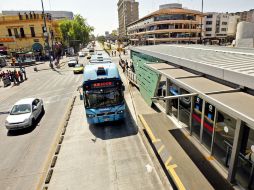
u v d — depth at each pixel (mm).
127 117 14594
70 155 10266
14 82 27141
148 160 9594
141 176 8555
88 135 12250
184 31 76250
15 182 8633
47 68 42156
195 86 7797
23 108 13930
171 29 75500
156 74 14336
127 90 21750
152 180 8305
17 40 57156
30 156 10445
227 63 8359
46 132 12984
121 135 12062
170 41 77125
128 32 135875
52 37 61219
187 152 8625
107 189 7965
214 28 100500
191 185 6762
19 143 11781
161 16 75438
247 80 6164
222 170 7457
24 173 9172
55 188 8141
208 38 90188
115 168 9133
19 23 56062
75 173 8938
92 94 12289
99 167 9258
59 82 27688
